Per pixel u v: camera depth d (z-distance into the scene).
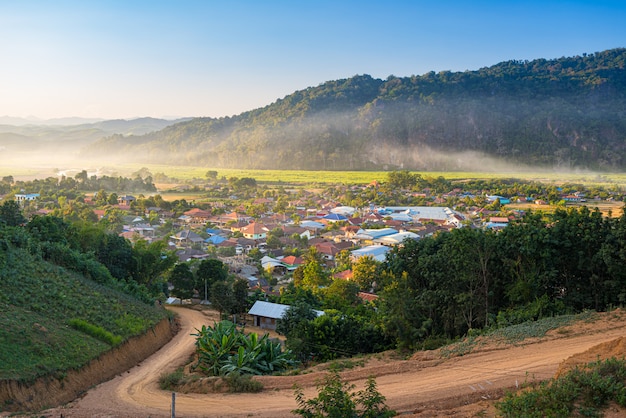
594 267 34.22
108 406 24.42
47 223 57.66
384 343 35.22
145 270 63.28
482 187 196.00
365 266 67.62
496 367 23.75
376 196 176.12
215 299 54.66
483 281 35.19
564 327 27.88
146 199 148.62
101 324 36.25
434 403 20.28
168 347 40.34
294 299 51.25
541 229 35.19
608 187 192.00
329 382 17.94
